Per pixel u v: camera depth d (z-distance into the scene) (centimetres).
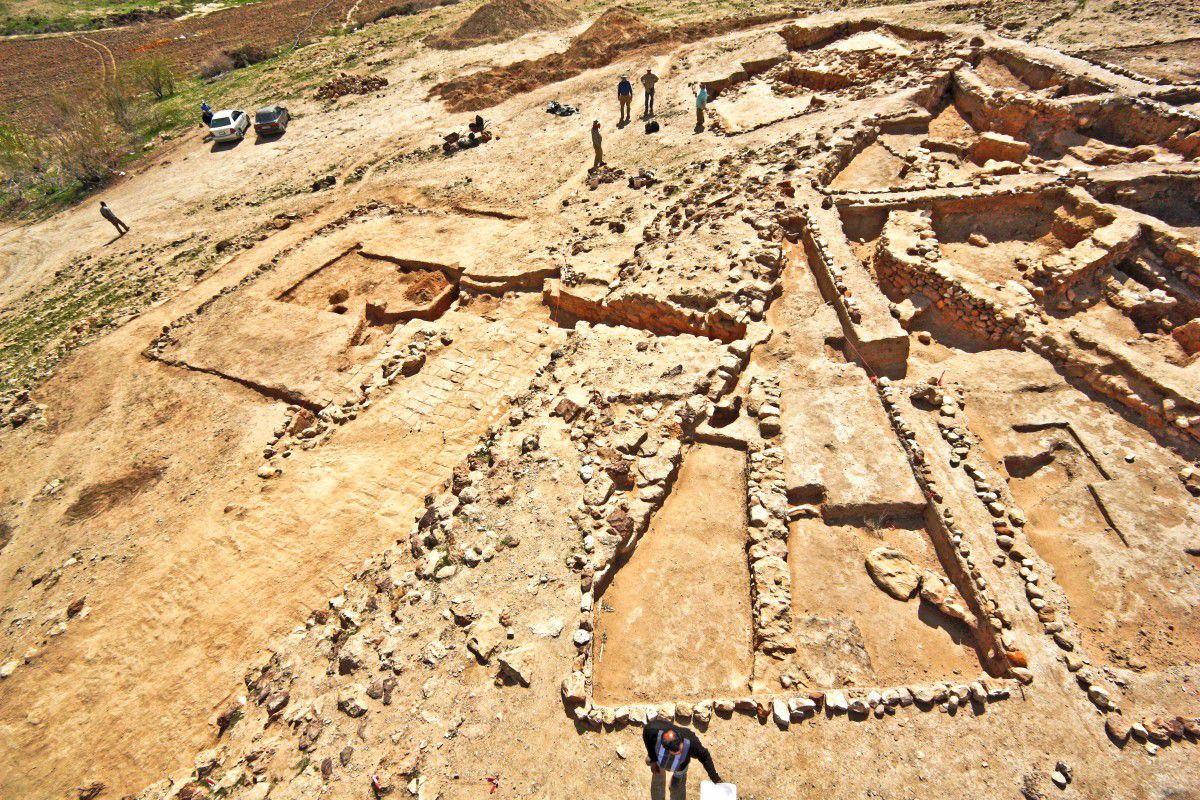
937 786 684
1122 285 1377
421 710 812
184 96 4188
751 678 814
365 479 1370
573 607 881
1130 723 710
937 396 1117
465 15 4553
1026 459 1061
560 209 2195
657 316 1466
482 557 975
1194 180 1516
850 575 917
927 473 991
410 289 1992
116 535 1373
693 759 726
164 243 2553
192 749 951
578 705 779
